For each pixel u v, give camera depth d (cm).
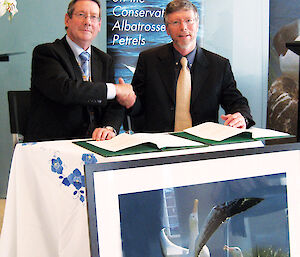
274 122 349
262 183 77
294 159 79
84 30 193
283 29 337
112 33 341
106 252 64
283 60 337
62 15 346
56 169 119
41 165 122
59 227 121
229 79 227
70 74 193
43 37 346
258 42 367
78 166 114
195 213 72
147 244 67
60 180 119
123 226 66
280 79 342
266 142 127
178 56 224
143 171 67
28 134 196
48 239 123
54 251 122
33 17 342
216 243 74
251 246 76
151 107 227
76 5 193
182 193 70
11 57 344
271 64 349
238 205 75
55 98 182
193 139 130
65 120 191
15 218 126
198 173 72
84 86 179
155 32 345
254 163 76
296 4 326
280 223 79
